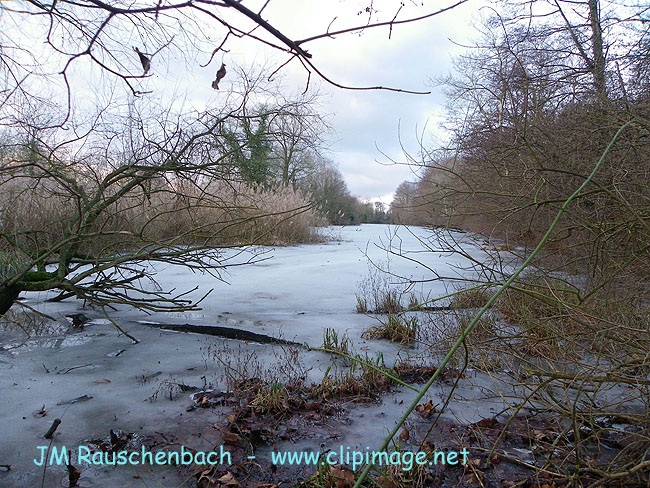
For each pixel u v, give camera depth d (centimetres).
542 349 346
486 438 275
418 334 495
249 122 460
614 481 221
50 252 408
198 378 368
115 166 494
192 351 438
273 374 371
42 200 614
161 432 282
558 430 279
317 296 705
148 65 146
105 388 348
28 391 340
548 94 617
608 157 387
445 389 352
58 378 367
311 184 1978
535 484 231
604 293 354
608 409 302
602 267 354
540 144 470
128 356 422
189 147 471
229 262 1094
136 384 356
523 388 325
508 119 537
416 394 345
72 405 318
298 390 342
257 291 745
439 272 916
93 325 529
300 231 1670
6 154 425
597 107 453
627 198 364
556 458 254
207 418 301
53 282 432
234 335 496
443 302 643
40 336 480
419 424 297
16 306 598
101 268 433
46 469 241
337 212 2933
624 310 333
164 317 568
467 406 324
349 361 410
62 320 543
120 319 556
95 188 530
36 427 286
